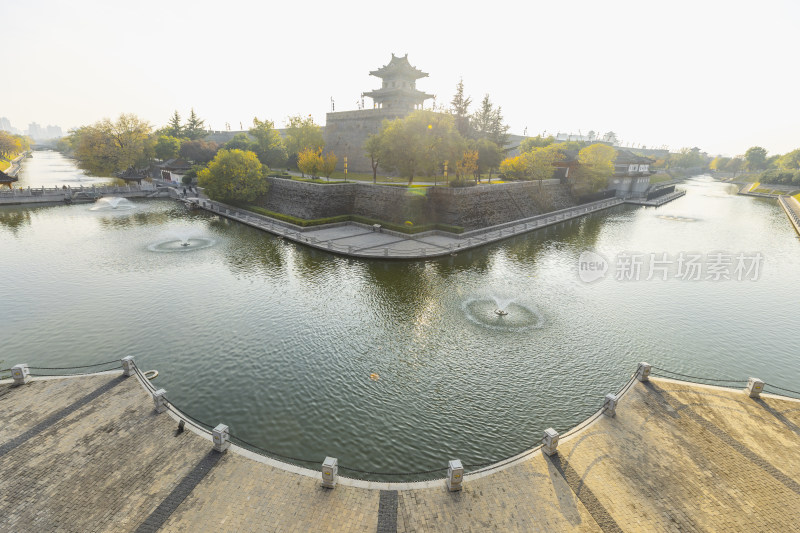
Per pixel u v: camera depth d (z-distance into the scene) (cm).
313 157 6322
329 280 3500
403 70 8725
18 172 12419
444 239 4959
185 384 2008
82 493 1293
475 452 1609
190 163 9619
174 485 1335
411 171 5816
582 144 12775
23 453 1446
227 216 6097
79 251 4222
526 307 3061
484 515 1255
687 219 7212
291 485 1357
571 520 1238
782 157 15312
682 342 2573
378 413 1831
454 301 3127
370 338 2512
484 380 2106
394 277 3619
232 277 3531
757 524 1239
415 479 1467
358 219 5606
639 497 1324
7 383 1861
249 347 2373
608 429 1645
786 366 2325
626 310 3059
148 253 4203
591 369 2233
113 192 7669
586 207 7894
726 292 3497
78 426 1594
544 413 1858
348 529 1201
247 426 1723
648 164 10225
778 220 7350
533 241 5238
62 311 2798
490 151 6944
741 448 1552
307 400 1909
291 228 5275
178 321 2681
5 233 4928
